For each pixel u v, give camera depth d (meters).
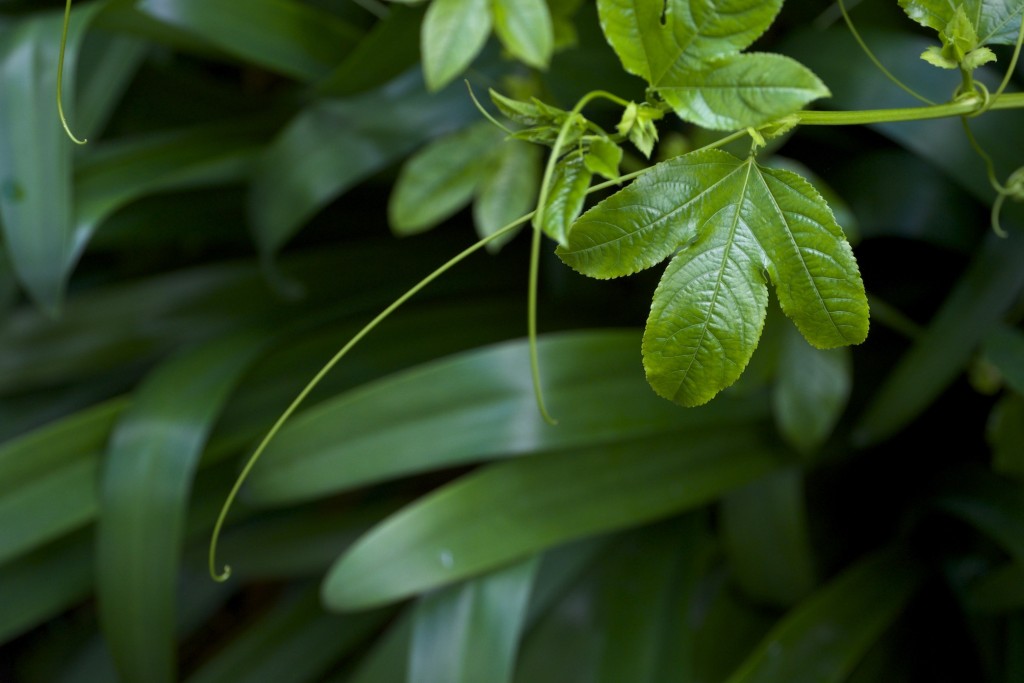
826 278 1.10
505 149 1.60
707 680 1.68
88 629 1.86
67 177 1.65
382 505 1.83
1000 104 1.21
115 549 1.66
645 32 1.11
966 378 1.77
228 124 1.78
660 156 1.59
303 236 1.88
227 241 1.88
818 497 1.78
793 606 1.70
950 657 1.72
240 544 1.81
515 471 1.63
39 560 1.74
